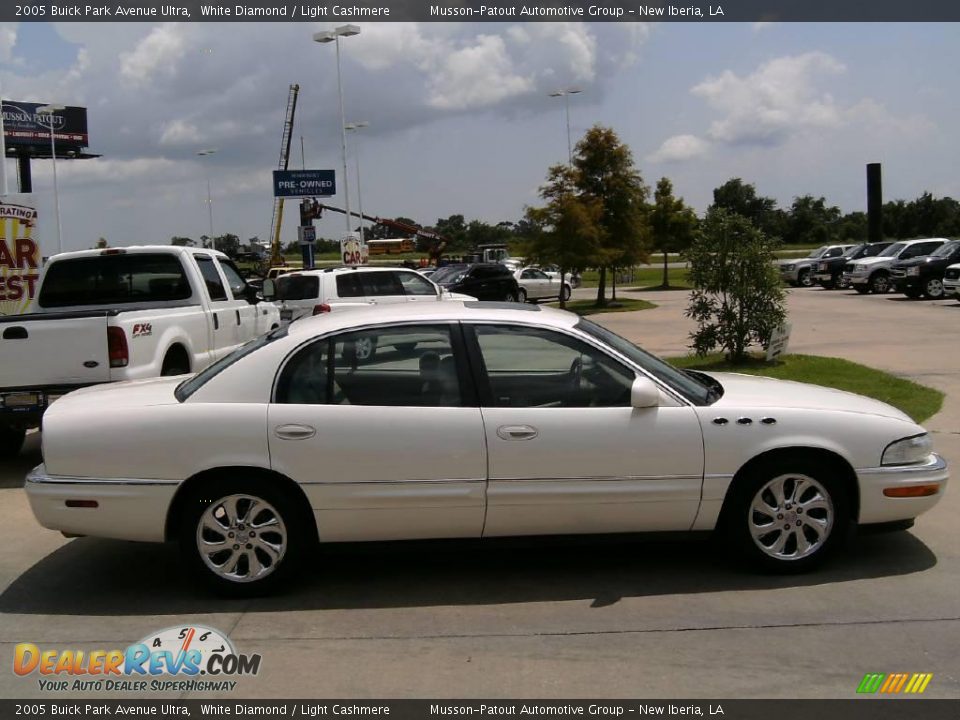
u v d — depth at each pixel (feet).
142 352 26.55
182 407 15.89
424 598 16.05
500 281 103.09
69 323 25.12
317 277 54.60
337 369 16.15
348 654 13.83
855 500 16.62
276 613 15.48
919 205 296.51
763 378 19.61
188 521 15.85
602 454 15.93
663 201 135.64
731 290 43.80
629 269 107.34
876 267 100.22
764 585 16.28
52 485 15.81
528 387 16.29
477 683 12.78
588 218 95.76
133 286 31.78
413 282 57.98
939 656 13.39
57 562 18.48
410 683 12.84
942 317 68.64
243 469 15.80
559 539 16.39
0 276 40.55
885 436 16.47
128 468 15.67
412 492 15.80
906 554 17.78
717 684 12.62
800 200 355.36
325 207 150.82
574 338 16.48
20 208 40.55
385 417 15.80
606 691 12.48
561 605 15.58
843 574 16.74
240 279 37.35
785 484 16.53
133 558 18.65
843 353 48.14
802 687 12.50
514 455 15.83
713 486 16.15
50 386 25.21
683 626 14.58
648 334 65.72
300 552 16.10
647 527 16.37
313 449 15.64
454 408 15.97
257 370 16.11
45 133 223.10
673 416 16.08
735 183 339.98
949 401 33.27
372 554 18.38
